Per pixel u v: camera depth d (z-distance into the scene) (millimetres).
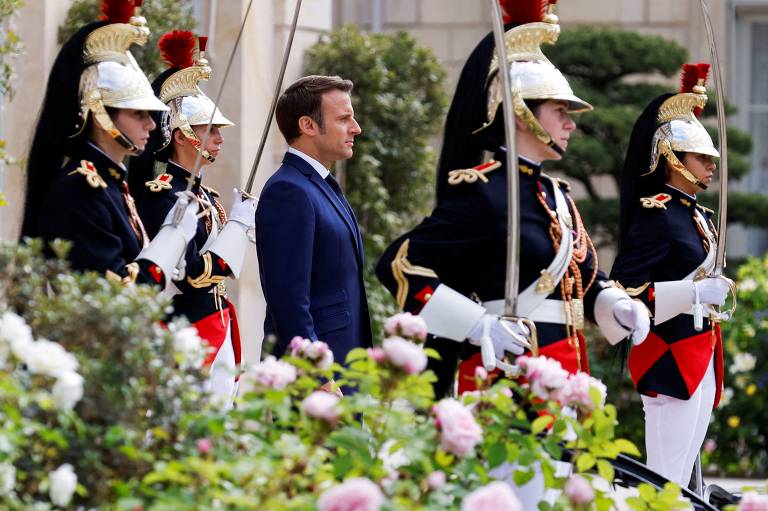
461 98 9367
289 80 20938
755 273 21172
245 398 7191
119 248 9188
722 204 11828
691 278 12414
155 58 16094
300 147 10641
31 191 9391
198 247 11852
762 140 35719
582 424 7504
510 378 8711
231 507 6406
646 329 9430
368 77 22141
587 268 9531
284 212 10117
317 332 10133
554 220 9156
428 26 32312
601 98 30219
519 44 9266
